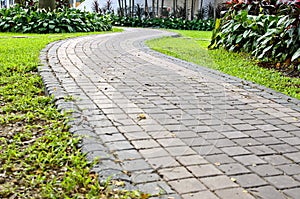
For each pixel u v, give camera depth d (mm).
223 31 7957
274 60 6535
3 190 2055
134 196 2008
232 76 5199
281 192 2123
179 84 4543
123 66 5500
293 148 2766
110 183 2125
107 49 7332
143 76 4855
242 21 7602
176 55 6660
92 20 13195
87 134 2797
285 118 3486
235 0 8688
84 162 2354
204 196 2039
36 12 11984
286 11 6992
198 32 15133
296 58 6043
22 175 2229
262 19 7348
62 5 15680
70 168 2291
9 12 12117
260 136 2990
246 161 2502
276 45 6453
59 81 4387
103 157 2439
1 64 5102
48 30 11695
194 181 2199
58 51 6777
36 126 2973
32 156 2428
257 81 5043
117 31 13398
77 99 3697
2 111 3348
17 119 3146
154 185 2133
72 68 5211
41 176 2219
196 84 4617
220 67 5957
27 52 6367
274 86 4836
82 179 2146
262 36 6793
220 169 2369
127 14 20500
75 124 3000
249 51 7324
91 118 3182
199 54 6859
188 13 21141
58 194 2023
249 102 3977
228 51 7719
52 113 3258
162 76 4898
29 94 3883
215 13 18016
